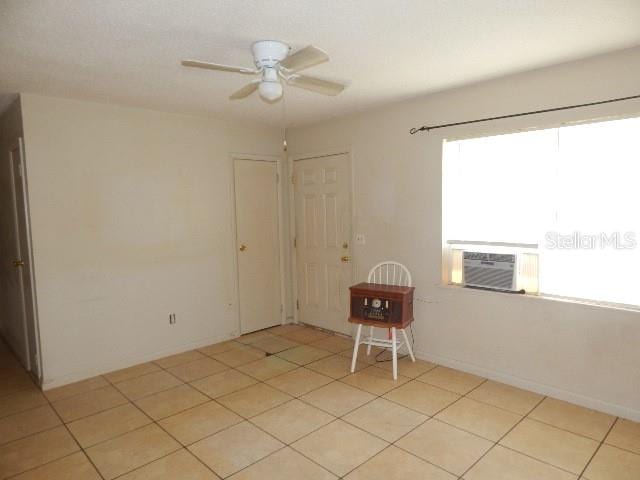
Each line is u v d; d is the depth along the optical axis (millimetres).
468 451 2328
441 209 3406
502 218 3129
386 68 2715
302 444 2432
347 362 3682
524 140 2980
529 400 2887
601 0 1831
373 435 2510
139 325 3705
